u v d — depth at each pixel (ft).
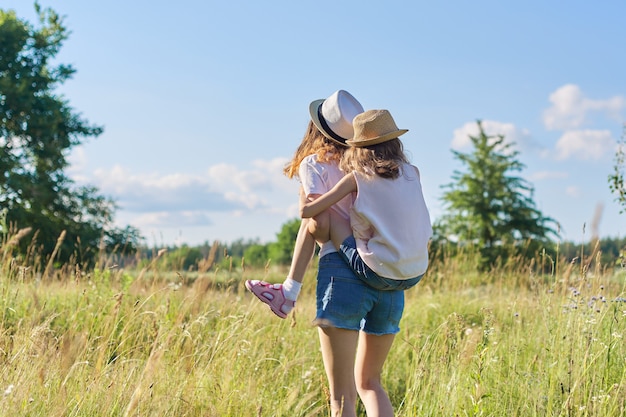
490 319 15.87
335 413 10.87
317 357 17.60
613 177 23.11
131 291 22.20
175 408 12.24
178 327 16.46
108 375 13.10
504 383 14.56
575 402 12.84
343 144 11.60
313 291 33.63
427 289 31.37
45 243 87.92
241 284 22.26
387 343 11.51
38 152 99.50
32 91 101.14
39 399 11.66
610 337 15.17
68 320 18.31
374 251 10.52
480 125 96.58
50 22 106.83
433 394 14.51
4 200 92.38
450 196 93.09
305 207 10.84
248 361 16.39
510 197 91.25
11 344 14.74
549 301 18.60
